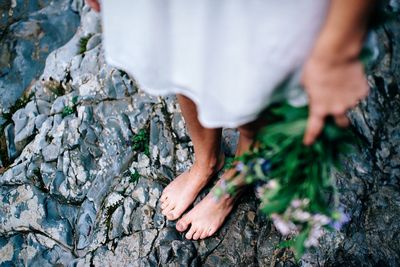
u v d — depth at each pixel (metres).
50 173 2.28
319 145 1.17
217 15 1.07
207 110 1.27
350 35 0.94
